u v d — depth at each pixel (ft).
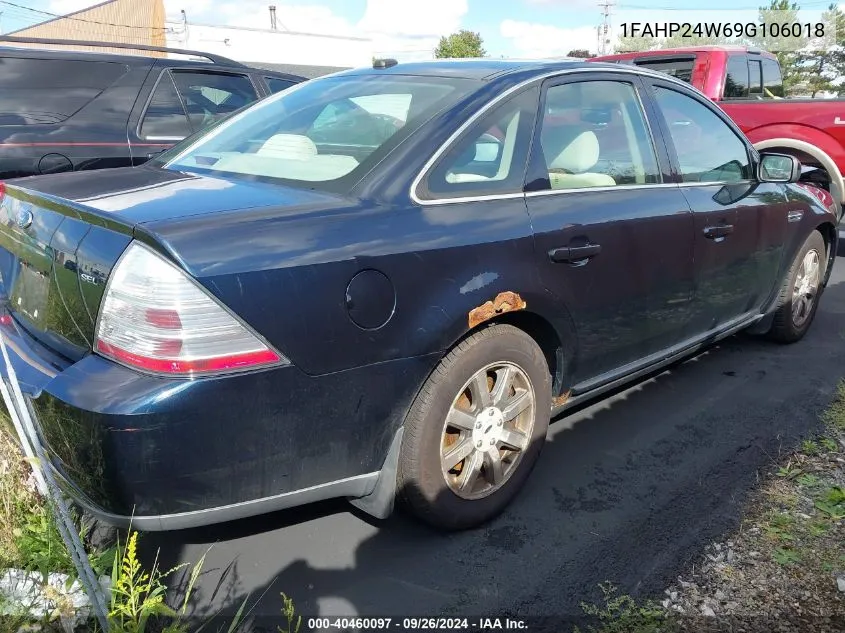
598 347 10.27
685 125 12.48
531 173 9.39
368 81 10.53
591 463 10.96
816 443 11.71
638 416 12.61
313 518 9.34
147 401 6.17
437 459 8.34
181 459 6.39
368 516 9.43
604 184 10.43
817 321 18.54
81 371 6.58
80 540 7.43
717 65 26.78
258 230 6.86
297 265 6.84
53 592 7.18
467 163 8.79
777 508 9.75
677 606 7.84
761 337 16.88
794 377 14.56
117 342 6.51
